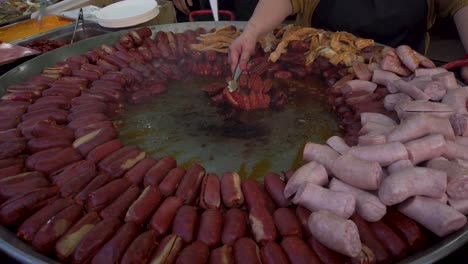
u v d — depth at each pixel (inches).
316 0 111.3
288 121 81.5
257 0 155.3
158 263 47.3
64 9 140.3
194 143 75.9
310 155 61.9
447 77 73.4
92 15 127.0
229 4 166.2
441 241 49.3
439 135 57.5
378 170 53.4
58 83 88.8
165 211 54.6
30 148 68.8
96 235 49.5
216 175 63.9
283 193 57.7
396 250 49.7
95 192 56.1
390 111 75.5
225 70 100.9
